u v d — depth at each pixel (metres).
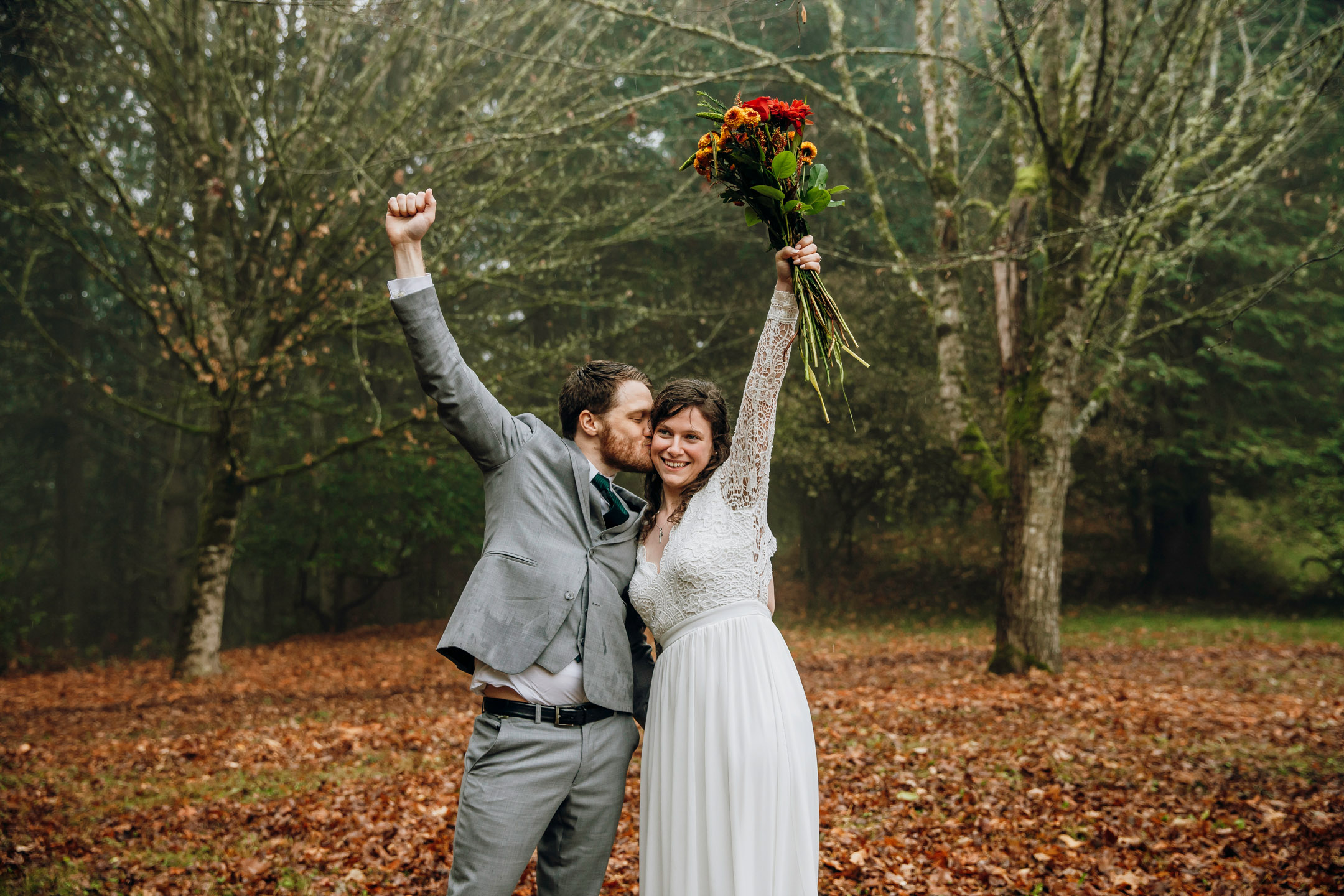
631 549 2.63
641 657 2.73
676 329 17.42
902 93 9.97
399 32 11.82
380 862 4.27
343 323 11.68
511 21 11.98
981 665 11.03
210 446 12.55
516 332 18.16
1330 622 15.89
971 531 22.95
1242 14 9.58
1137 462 17.61
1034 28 7.93
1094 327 9.40
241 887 4.00
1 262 17.81
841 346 2.53
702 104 2.62
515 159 12.02
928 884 3.79
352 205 13.23
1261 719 7.20
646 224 12.65
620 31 13.78
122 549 23.27
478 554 19.83
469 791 2.41
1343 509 15.98
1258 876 3.73
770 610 2.60
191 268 12.91
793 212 2.52
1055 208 9.40
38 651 17.97
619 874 4.00
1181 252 9.55
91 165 11.71
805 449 16.78
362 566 20.05
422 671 12.98
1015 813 4.71
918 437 16.91
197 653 12.30
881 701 8.48
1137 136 9.33
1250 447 16.11
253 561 19.14
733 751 2.32
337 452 12.42
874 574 21.72
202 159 12.53
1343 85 8.15
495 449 2.56
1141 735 6.61
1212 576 19.70
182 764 6.82
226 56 11.37
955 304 10.75
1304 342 16.39
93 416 20.77
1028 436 9.73
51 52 11.72
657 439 2.59
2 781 6.36
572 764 2.43
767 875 2.28
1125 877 3.78
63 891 4.01
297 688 11.40
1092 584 20.36
